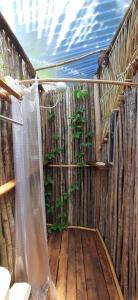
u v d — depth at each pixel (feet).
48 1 5.78
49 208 12.00
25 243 5.55
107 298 6.68
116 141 7.61
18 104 5.44
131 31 5.77
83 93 11.43
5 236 5.14
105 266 8.36
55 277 7.68
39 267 6.24
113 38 7.51
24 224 5.56
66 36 7.98
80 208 12.03
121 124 6.95
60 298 6.65
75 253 9.29
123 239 6.50
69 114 11.84
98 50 9.56
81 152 11.80
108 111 9.10
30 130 6.28
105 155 10.02
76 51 9.53
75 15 6.70
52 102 11.89
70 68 11.35
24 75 7.51
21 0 5.59
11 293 4.83
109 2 6.21
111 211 8.31
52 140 11.98
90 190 11.85
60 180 11.98
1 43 5.30
